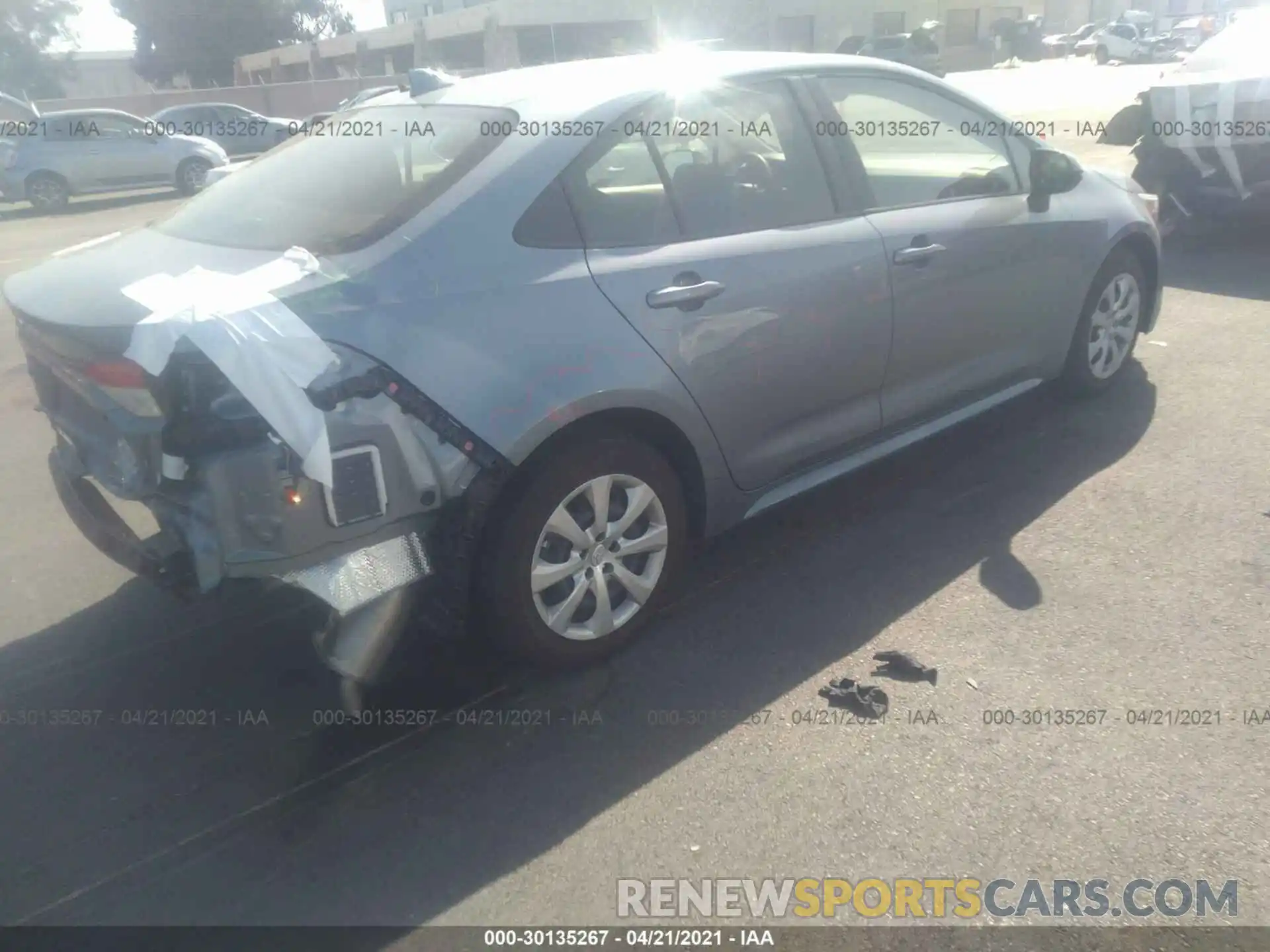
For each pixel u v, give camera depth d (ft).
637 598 11.22
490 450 9.46
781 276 11.56
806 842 8.60
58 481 10.99
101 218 56.65
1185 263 25.20
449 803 9.22
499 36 97.96
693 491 11.63
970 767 9.31
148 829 9.07
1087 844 8.45
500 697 10.64
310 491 8.82
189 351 8.42
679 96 11.46
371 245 9.57
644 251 10.77
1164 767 9.19
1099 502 13.83
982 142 14.66
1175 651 10.74
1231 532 12.92
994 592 11.98
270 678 11.14
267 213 10.90
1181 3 178.19
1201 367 18.28
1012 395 15.39
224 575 8.86
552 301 9.98
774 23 119.03
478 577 10.07
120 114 62.69
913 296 13.01
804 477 12.84
